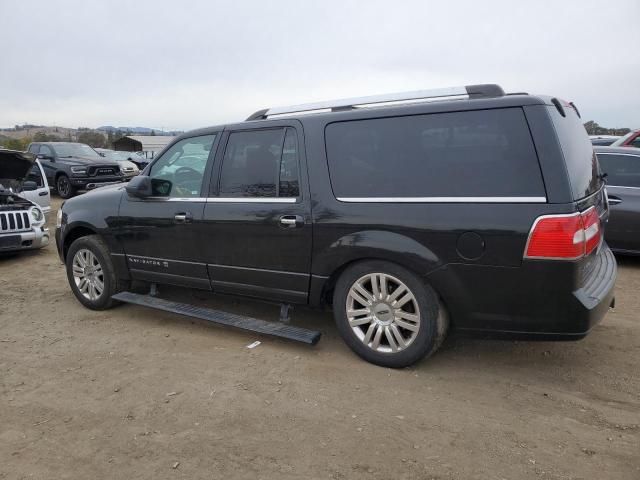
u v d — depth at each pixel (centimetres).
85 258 496
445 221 312
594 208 315
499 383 332
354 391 323
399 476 240
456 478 238
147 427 287
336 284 365
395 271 333
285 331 385
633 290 538
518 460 250
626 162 634
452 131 318
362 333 359
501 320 309
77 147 1723
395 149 335
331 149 358
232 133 407
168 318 473
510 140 300
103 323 463
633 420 285
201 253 419
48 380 349
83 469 250
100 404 314
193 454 261
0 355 394
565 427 279
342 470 246
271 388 329
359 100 365
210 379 344
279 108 402
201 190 418
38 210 783
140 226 452
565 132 306
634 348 384
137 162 2578
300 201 365
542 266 288
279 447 265
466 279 311
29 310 507
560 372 346
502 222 296
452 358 370
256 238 387
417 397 314
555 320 295
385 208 332
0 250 714
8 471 249
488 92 325
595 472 240
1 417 301
